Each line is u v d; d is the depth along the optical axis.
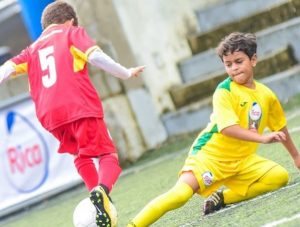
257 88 14.84
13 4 37.38
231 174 14.72
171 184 21.56
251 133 14.12
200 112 30.61
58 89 14.89
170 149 29.36
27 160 26.95
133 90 30.47
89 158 15.26
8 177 26.75
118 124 29.28
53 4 16.08
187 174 14.39
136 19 32.31
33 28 28.89
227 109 14.43
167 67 32.53
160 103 31.42
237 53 14.45
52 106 14.89
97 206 13.99
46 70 15.15
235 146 14.58
